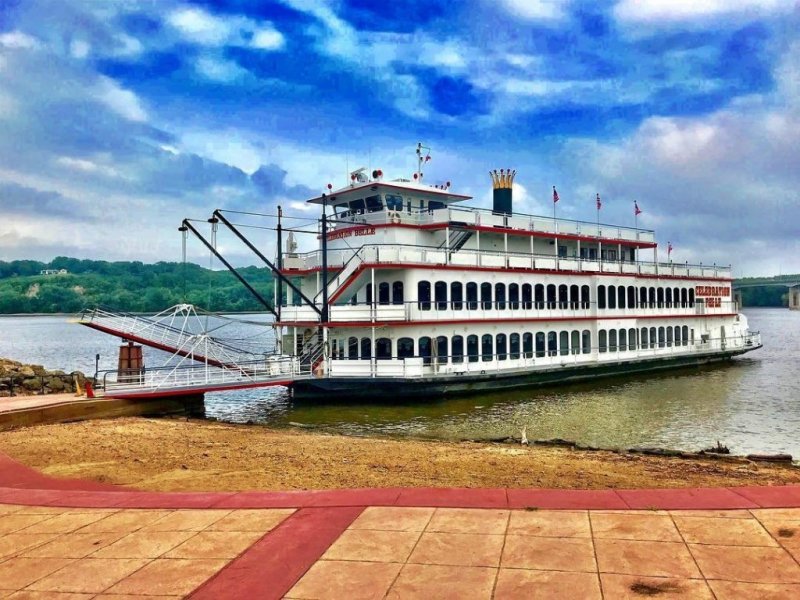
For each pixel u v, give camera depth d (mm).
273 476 17281
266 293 165750
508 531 9492
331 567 8445
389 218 40438
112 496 12273
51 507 11695
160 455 20547
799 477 18766
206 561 8844
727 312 59688
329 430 29484
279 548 9180
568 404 36125
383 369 35750
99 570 8711
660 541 8891
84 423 26594
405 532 9602
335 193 44156
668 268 54188
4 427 24406
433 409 34469
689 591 7395
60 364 73500
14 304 187375
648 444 26484
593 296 46875
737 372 51156
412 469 18578
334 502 11203
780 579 7633
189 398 32219
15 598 7938
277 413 33781
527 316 42156
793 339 96000
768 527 9258
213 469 18406
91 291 193000
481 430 29312
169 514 10977
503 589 7609
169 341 35688
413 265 36781
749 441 27109
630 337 49875
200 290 175375
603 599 7262
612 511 10203
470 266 39281
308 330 40906
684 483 17328
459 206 42062
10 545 9836
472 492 11523
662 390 41438
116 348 102938
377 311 36188
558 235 46688
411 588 7727
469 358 39062
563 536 9211
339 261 41500
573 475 18062
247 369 35688
